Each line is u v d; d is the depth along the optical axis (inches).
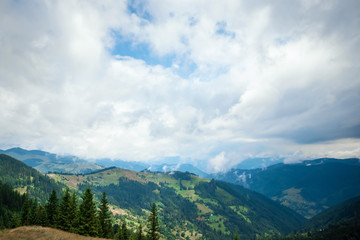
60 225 3100.4
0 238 2129.7
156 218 3454.7
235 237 3533.5
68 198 3243.1
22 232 2345.0
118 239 3592.5
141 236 3885.3
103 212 3629.4
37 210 3668.8
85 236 2704.2
